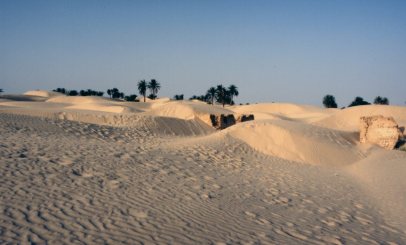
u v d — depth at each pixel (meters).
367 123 23.12
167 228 6.37
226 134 20.14
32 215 6.21
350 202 10.30
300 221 7.90
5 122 18.23
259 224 7.32
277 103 87.31
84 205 7.10
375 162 17.84
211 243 5.89
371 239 7.18
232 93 102.88
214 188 10.17
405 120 41.34
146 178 10.17
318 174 14.76
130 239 5.65
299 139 19.44
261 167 15.06
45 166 9.80
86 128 20.34
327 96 111.50
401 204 10.42
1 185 7.64
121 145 16.09
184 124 28.36
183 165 13.06
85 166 10.48
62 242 5.25
